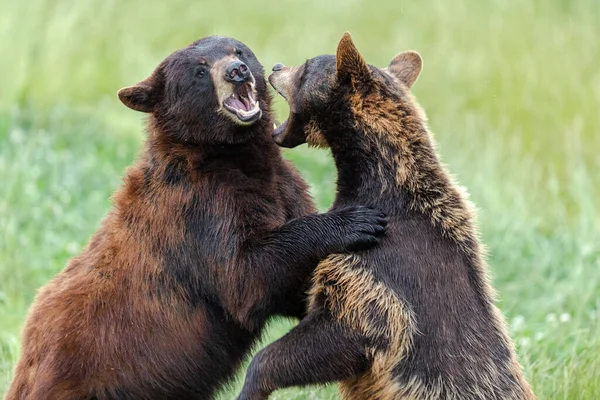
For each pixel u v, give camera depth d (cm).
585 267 1593
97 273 1048
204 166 1055
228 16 2700
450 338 964
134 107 1111
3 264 1595
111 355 1033
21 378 1059
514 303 1438
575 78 2283
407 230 989
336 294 986
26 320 1091
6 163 1969
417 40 2516
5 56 2372
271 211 1053
